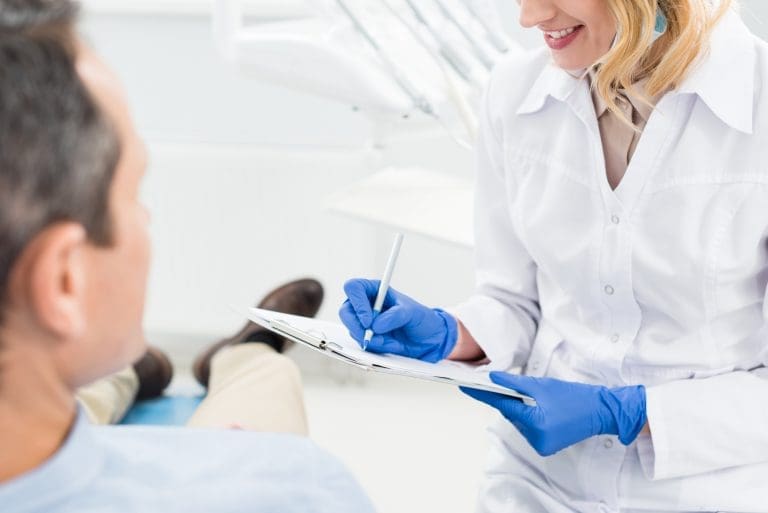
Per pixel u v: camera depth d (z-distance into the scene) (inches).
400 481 84.7
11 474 23.1
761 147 42.6
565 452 47.8
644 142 43.7
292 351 103.3
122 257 22.6
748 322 45.9
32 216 20.1
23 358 21.8
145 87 100.1
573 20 42.5
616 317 46.8
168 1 96.0
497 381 44.6
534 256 48.6
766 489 44.5
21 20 20.7
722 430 43.8
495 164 50.9
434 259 101.0
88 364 23.2
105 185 21.4
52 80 20.3
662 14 42.3
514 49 72.9
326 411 96.3
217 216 98.5
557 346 50.0
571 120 46.4
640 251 44.5
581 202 46.2
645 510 45.9
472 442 91.2
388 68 69.4
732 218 43.3
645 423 44.6
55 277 20.6
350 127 98.1
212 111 100.1
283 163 96.0
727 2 42.3
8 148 19.7
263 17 95.5
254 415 59.5
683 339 45.9
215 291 101.0
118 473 26.4
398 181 73.9
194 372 83.1
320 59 72.0
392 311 45.6
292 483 28.7
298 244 98.4
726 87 42.5
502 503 49.3
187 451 28.9
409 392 100.7
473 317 50.8
